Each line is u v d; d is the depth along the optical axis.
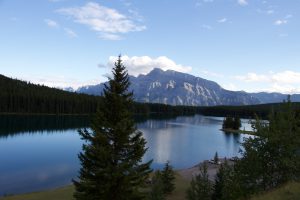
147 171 26.36
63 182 63.75
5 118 184.38
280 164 21.92
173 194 56.56
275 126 22.69
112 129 24.61
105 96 25.30
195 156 103.44
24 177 66.69
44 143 110.69
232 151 119.12
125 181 23.78
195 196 43.56
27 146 103.25
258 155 22.45
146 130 175.12
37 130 144.50
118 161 24.92
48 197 51.66
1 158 83.88
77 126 166.62
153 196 42.84
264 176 22.28
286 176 21.73
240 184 22.72
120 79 25.86
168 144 126.56
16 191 57.22
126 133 24.50
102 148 23.58
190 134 168.00
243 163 23.00
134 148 25.22
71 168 75.50
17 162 79.81
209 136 164.00
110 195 24.14
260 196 19.03
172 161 93.12
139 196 25.03
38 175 68.62
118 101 24.89
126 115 25.14
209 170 78.69
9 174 68.50
